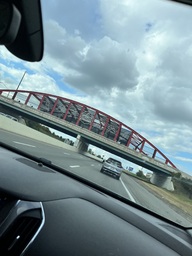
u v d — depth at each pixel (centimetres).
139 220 301
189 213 353
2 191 209
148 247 254
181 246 275
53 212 236
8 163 272
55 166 386
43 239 211
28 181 244
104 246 231
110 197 358
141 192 464
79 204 280
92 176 562
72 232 229
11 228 196
